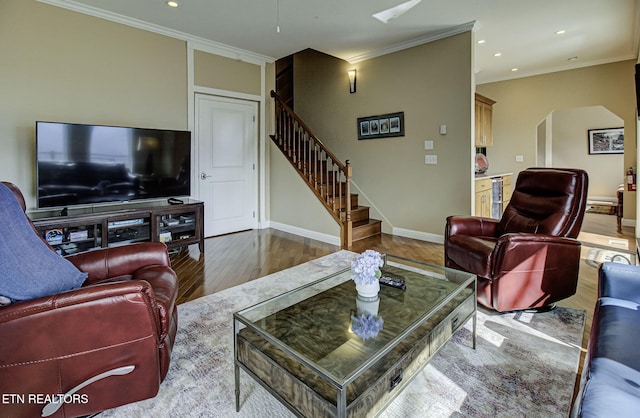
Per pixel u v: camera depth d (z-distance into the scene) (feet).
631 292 5.25
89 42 11.93
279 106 17.72
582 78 18.26
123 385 4.75
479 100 17.60
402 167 16.11
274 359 4.52
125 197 11.91
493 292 7.64
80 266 6.50
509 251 7.41
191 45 14.60
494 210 17.72
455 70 13.93
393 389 4.39
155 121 13.69
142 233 12.05
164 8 11.75
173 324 6.02
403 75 15.66
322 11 11.98
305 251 13.75
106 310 4.54
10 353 4.15
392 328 5.13
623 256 12.23
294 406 4.21
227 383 5.62
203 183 15.72
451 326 5.81
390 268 8.00
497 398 5.16
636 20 12.72
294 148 16.88
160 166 12.69
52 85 11.25
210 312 8.20
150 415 4.92
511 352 6.39
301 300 6.26
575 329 7.22
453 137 14.24
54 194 10.44
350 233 14.56
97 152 11.20
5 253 4.89
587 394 3.29
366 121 17.31
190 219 13.23
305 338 4.95
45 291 4.96
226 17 12.48
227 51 15.83
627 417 2.88
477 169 19.01
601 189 26.84
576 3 11.47
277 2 11.32
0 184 5.85
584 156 27.37
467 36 13.47
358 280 6.09
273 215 18.29
